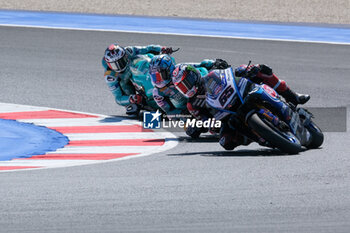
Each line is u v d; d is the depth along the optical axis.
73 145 27.98
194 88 26.45
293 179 20.06
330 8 78.12
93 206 17.69
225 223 16.16
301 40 57.47
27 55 50.38
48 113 34.66
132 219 16.56
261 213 16.83
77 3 80.94
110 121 33.03
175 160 24.03
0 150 27.06
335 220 16.22
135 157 25.06
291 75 44.00
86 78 43.31
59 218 16.72
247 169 21.70
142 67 32.81
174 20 69.44
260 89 23.44
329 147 25.62
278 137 22.98
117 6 78.88
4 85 41.28
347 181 19.66
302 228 15.73
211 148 26.69
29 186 20.06
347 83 41.91
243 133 24.52
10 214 17.09
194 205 17.61
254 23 68.06
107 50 33.28
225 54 50.47
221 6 79.00
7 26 63.66
